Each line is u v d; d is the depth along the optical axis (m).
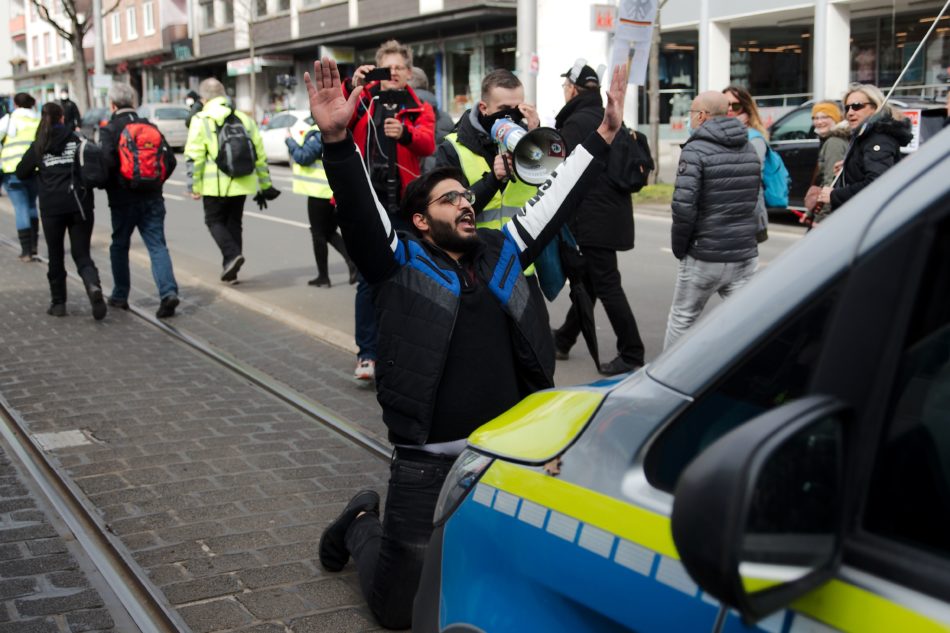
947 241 1.54
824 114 7.64
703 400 1.83
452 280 3.41
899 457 1.54
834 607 1.50
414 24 32.03
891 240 1.58
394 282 3.44
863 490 1.53
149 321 8.66
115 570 4.17
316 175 9.84
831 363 1.60
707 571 1.38
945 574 1.44
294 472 5.20
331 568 4.11
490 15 29.45
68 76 63.06
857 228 1.65
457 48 32.56
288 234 14.31
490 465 2.26
